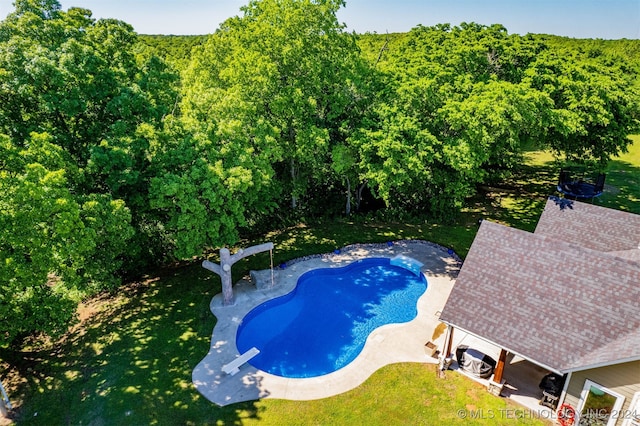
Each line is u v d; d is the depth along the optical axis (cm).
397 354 1830
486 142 2433
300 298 2327
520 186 3950
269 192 2612
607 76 3519
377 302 2291
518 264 1670
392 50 4181
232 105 2356
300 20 2575
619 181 4072
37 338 1955
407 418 1498
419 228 3052
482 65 3102
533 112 2550
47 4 2241
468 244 2803
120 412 1531
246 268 2545
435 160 2697
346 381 1681
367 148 2428
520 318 1534
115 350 1862
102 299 2283
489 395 1595
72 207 1547
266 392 1630
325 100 2688
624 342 1327
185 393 1620
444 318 1627
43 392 1634
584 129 2867
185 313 2122
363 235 2950
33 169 1480
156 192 1959
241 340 1977
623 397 1343
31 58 1805
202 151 2166
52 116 1973
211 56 2948
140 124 2081
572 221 2148
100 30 2406
